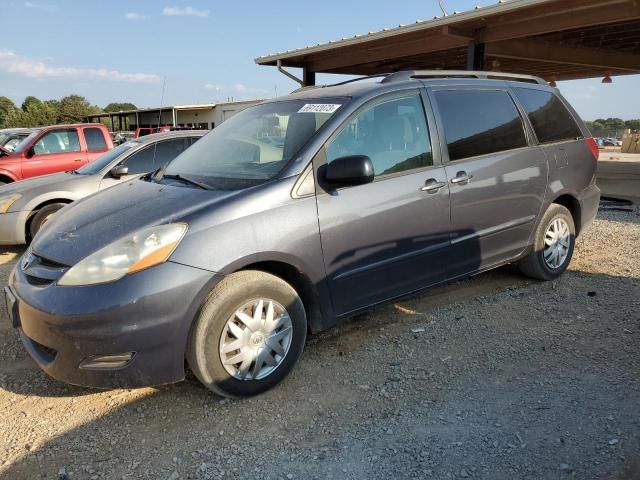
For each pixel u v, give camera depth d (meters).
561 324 4.11
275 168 3.42
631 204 9.53
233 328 3.07
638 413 2.90
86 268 2.88
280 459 2.63
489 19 10.11
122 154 7.18
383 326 4.18
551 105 5.09
